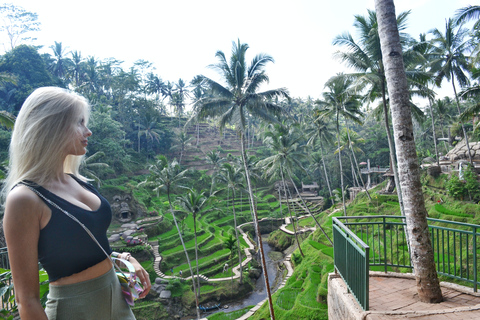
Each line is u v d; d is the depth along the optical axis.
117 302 1.14
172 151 66.69
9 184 0.99
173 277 28.83
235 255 34.81
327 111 29.36
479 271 12.73
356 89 16.45
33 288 0.91
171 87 77.62
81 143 1.11
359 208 30.48
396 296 4.38
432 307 3.98
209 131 79.31
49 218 0.94
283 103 69.19
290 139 29.98
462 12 17.41
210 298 27.27
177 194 53.31
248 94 19.20
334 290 4.55
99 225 1.08
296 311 17.64
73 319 0.99
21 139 0.97
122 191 40.03
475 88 22.33
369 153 55.19
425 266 4.21
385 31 4.86
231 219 48.12
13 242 0.89
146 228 37.41
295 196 58.09
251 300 27.50
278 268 32.41
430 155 37.97
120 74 61.47
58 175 1.08
